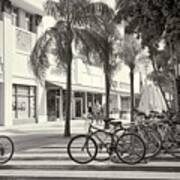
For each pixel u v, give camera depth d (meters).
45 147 14.86
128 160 10.17
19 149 14.34
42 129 27.84
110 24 22.05
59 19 20.03
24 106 33.91
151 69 38.41
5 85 30.55
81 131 24.17
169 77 29.52
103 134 10.34
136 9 13.15
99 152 10.41
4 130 26.27
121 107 62.16
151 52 27.20
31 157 11.98
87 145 10.30
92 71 48.69
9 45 31.22
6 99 30.64
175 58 21.38
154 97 16.22
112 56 26.08
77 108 45.94
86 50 19.77
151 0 12.12
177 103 19.88
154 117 12.34
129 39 32.38
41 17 36.50
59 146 15.13
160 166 9.83
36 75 20.20
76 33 19.62
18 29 32.84
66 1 19.64
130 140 10.20
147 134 10.81
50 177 8.72
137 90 65.50
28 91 34.66
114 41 25.56
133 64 34.22
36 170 9.70
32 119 34.84
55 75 38.66
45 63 19.98
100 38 20.14
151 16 12.51
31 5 34.41
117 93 57.66
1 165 10.54
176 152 11.05
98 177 8.56
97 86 50.19
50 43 19.89
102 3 20.44
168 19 11.82
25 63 33.75
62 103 40.22
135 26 14.73
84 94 46.88
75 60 43.53
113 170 9.41
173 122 11.14
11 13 31.95
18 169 9.92
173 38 12.38
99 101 51.72
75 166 10.04
